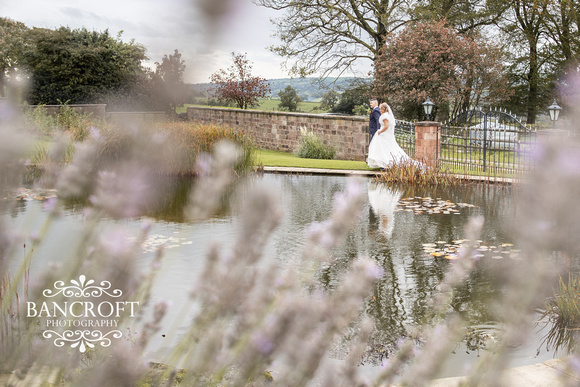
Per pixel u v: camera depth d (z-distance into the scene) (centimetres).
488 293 435
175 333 317
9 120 56
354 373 97
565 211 58
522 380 255
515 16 2855
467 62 2092
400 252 584
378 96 2305
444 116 2295
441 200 933
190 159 1093
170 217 722
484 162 1276
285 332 82
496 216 781
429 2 2616
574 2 2712
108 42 2820
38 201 721
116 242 81
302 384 83
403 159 1248
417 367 100
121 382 76
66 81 2783
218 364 90
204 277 76
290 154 1900
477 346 328
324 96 2886
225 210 750
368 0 2609
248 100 2211
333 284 439
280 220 61
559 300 389
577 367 122
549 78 2850
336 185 1093
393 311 400
